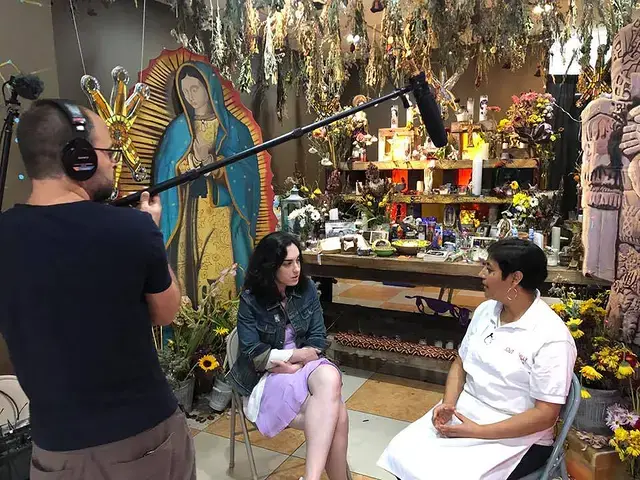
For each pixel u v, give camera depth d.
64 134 0.92
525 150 4.55
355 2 2.64
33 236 0.90
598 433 1.99
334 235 3.53
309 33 3.03
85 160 0.94
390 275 3.08
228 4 2.59
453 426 1.50
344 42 3.86
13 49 2.02
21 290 0.90
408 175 5.50
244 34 2.82
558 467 1.46
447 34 2.68
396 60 3.09
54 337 0.90
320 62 3.32
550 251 2.78
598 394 1.98
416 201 4.89
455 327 3.19
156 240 0.98
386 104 5.74
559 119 4.92
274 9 2.70
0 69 1.97
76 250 0.90
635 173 1.93
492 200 4.48
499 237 3.05
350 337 3.14
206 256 2.77
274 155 4.91
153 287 0.99
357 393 2.94
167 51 2.48
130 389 0.98
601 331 2.13
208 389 2.84
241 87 3.04
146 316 1.00
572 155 4.95
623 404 1.98
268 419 1.86
